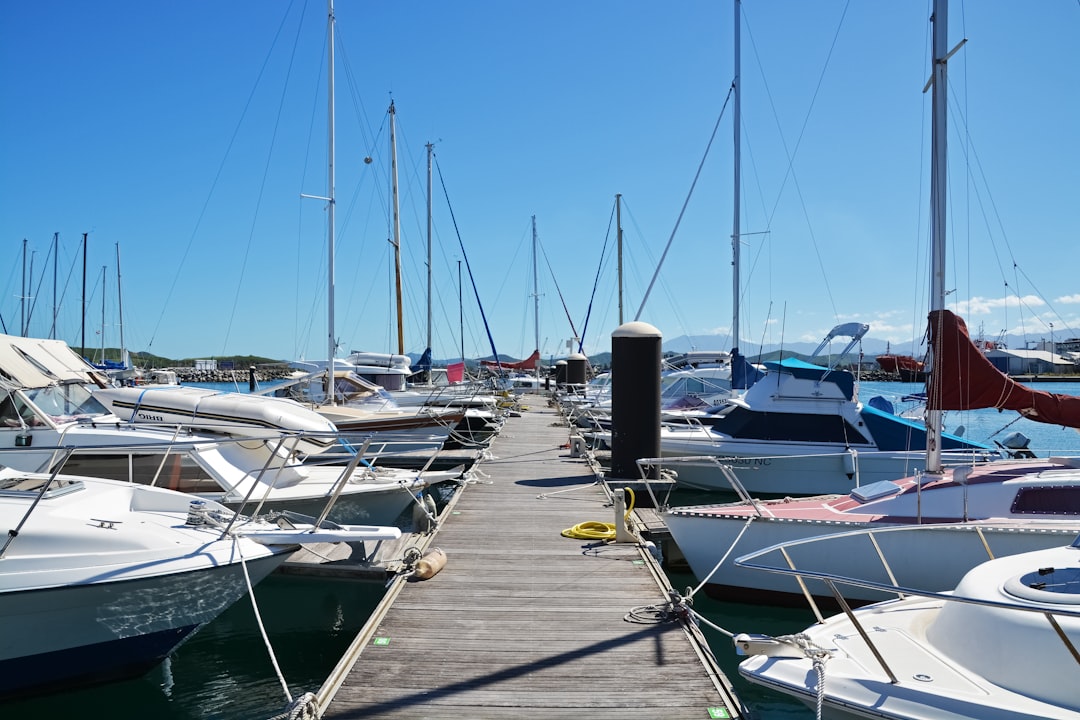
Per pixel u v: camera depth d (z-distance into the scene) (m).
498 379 34.88
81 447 6.23
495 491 11.43
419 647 5.23
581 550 7.89
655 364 11.87
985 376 7.83
